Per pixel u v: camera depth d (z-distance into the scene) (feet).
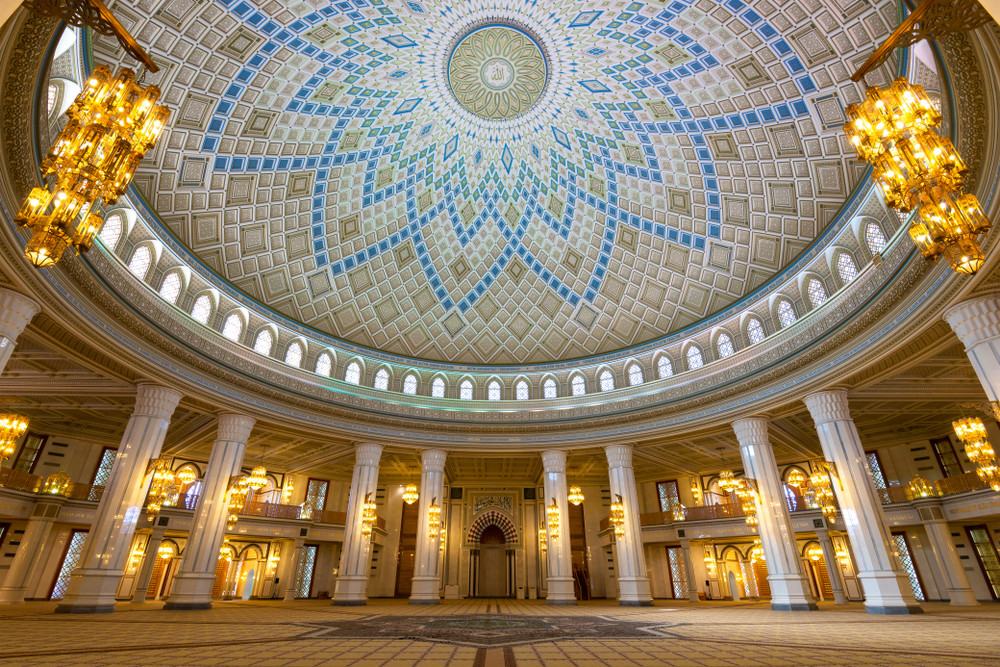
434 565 53.01
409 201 61.87
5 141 20.84
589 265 63.72
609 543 73.61
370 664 12.30
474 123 57.62
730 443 59.47
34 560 50.70
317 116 49.52
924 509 52.80
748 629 23.06
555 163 60.75
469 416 59.72
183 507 61.00
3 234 23.65
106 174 18.48
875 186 38.52
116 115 18.79
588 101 52.31
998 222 22.57
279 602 57.47
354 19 42.19
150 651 14.24
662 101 48.44
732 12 38.50
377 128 54.08
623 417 55.31
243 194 49.85
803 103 41.19
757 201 49.39
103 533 35.06
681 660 13.39
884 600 33.68
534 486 76.33
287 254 55.01
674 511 71.87
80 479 58.34
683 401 51.78
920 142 17.81
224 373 45.27
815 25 36.19
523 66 50.11
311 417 52.24
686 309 57.98
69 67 27.96
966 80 19.99
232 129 45.68
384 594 70.33
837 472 39.04
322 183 55.16
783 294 48.78
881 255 34.88
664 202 56.59
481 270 66.85
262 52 41.88
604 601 64.18
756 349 48.70
